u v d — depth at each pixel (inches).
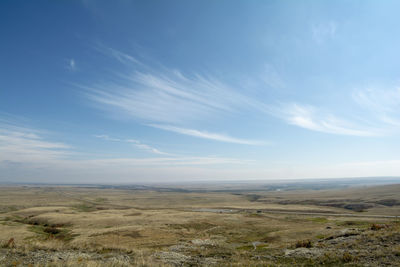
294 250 999.0
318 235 1707.7
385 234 973.8
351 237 1104.8
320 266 719.7
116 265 732.0
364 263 685.3
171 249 1171.9
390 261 669.3
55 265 695.1
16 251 880.3
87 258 839.7
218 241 1649.9
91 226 2399.1
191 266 798.5
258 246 1499.8
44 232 2145.7
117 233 1907.0
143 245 1478.8
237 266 772.6
